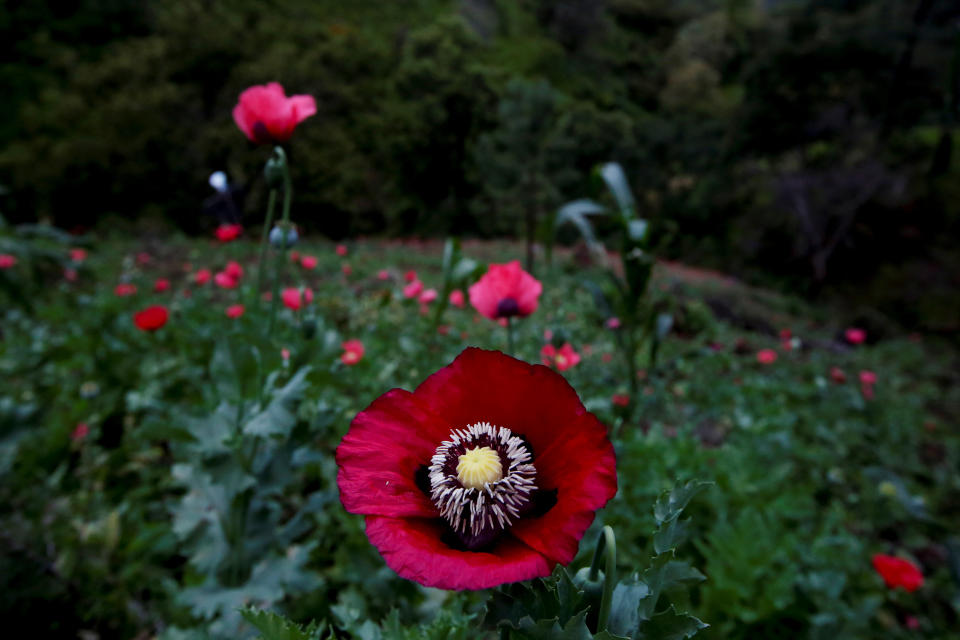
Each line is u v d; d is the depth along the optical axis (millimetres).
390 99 27547
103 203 21219
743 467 3176
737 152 30500
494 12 41469
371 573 1846
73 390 3742
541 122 18875
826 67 26719
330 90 25000
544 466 747
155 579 2223
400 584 1804
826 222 23734
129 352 4227
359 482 721
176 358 4215
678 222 32844
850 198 23172
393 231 25938
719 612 2375
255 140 1698
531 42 39938
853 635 2254
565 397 761
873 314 17562
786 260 25703
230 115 21844
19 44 23859
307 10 30859
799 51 26844
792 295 23297
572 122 30016
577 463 699
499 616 690
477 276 2559
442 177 28094
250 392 1750
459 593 1492
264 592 1795
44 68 23922
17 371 4297
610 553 653
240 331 1810
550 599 698
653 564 724
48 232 2918
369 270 13102
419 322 4629
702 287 18938
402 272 13688
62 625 1975
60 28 24906
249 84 22453
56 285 7949
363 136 26078
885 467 5168
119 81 22375
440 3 38375
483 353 811
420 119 26938
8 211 20438
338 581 2133
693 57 48188
